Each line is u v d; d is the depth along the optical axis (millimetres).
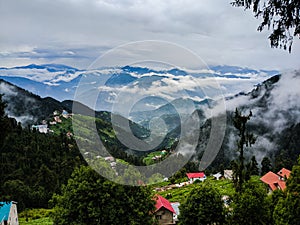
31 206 59500
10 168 67312
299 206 14133
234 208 15906
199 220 20844
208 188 21641
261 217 15477
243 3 5535
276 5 5430
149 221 14055
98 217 12992
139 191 13555
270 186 48125
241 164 15320
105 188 13070
